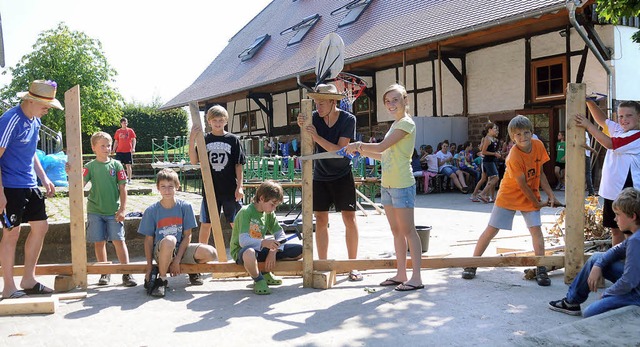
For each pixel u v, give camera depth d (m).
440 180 16.73
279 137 28.05
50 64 29.61
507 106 17.23
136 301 4.69
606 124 5.31
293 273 5.60
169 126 37.75
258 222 5.12
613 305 3.80
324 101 5.22
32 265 4.95
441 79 18.27
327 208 5.40
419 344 3.51
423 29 17.75
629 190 4.02
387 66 21.52
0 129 4.57
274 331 3.82
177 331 3.86
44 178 5.16
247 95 27.81
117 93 31.55
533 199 5.15
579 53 15.14
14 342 3.67
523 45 16.62
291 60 24.91
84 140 32.84
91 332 3.86
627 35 14.84
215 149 5.71
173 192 5.08
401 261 5.05
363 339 3.62
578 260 4.96
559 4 13.21
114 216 5.52
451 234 8.45
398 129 4.75
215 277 5.50
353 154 4.84
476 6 16.77
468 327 3.82
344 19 24.17
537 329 3.76
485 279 5.25
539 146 5.23
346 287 5.07
